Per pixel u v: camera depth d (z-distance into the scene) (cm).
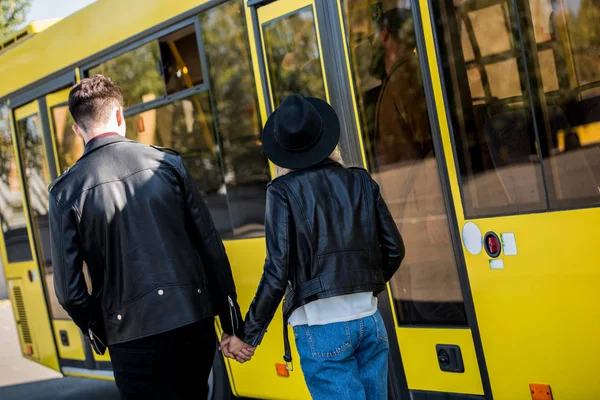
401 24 394
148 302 321
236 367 511
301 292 316
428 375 404
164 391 330
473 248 373
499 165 362
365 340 323
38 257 669
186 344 330
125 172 330
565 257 342
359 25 412
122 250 324
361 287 316
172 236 329
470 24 367
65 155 620
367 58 411
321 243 316
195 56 497
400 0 393
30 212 670
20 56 656
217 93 485
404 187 405
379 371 325
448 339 393
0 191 710
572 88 339
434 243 395
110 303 329
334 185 324
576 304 341
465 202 375
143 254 323
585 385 344
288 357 330
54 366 668
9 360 955
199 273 334
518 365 365
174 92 514
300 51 438
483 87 365
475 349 380
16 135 673
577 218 338
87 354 629
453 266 388
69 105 344
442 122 379
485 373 378
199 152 506
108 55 559
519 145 355
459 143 375
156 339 323
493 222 364
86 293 331
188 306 324
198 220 340
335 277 313
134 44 536
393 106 402
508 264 361
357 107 418
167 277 323
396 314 415
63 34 602
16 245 698
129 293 323
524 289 357
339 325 315
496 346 372
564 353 348
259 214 472
